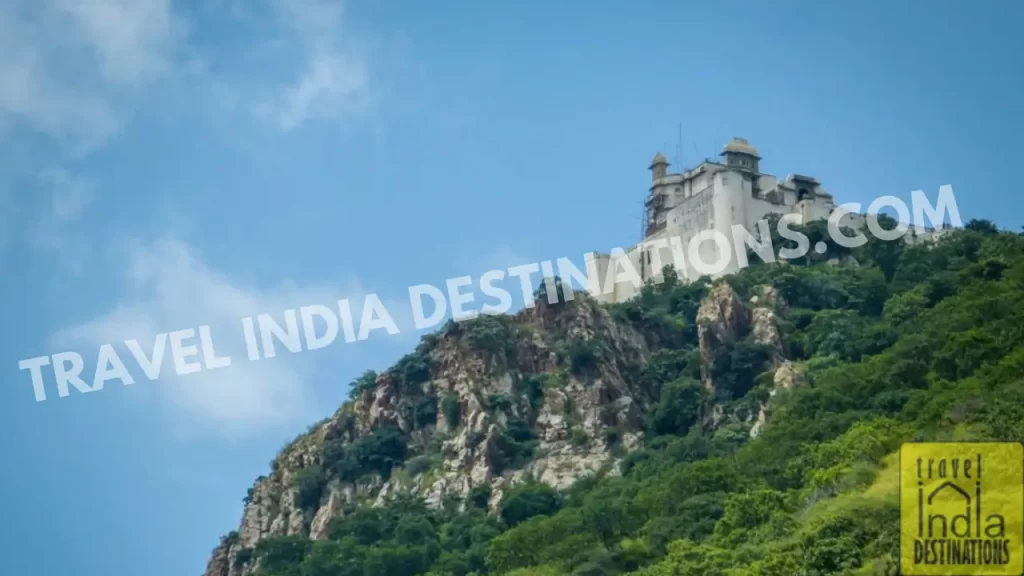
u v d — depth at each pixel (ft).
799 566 534.78
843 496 603.67
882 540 514.68
